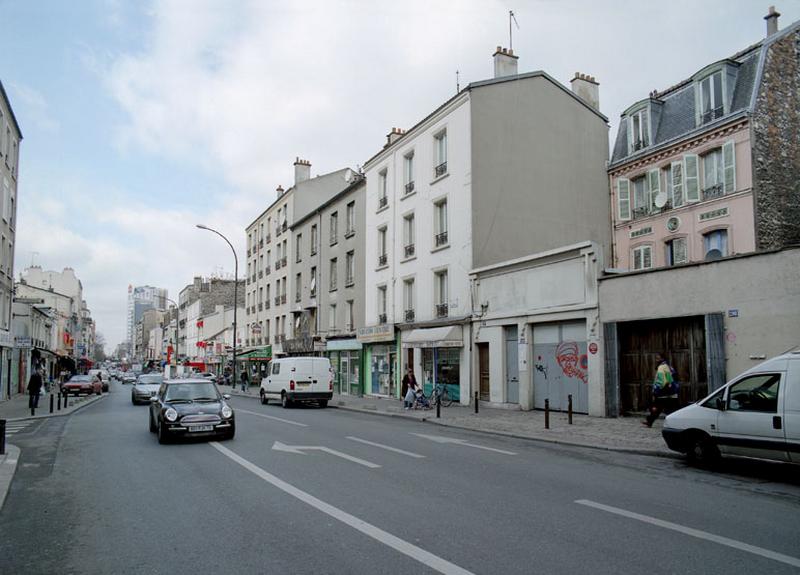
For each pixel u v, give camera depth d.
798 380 8.16
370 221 30.91
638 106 23.53
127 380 78.69
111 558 5.08
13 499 7.49
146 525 6.09
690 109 21.56
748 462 9.59
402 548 5.16
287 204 45.16
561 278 18.12
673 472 8.86
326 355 36.00
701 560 4.82
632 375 16.06
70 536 5.78
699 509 6.51
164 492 7.65
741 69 20.09
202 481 8.30
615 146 25.31
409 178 27.78
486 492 7.37
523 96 24.66
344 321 33.69
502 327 20.67
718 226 19.47
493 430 14.11
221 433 12.59
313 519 6.14
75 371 68.19
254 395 36.12
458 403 22.83
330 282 36.22
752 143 18.58
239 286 80.94
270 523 6.03
